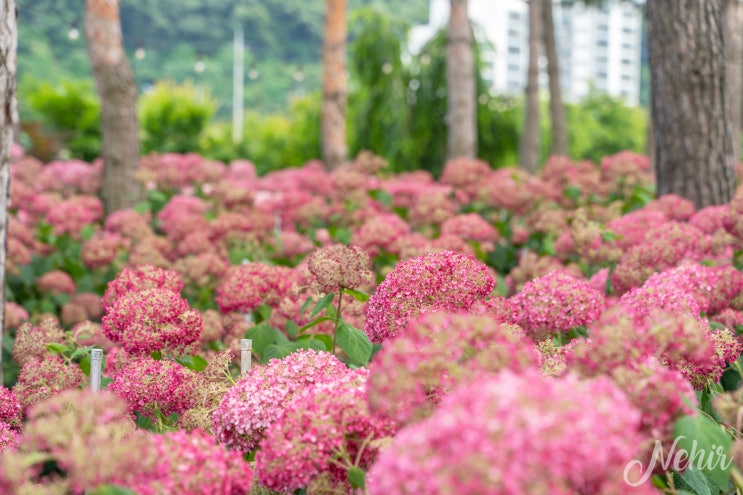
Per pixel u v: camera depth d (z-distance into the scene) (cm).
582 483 112
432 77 1762
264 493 175
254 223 512
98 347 307
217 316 327
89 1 723
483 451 103
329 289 237
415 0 5016
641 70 4806
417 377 140
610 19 8569
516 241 562
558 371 178
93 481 136
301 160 1952
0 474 141
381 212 644
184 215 568
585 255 371
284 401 190
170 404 220
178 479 145
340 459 165
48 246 598
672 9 466
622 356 146
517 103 1944
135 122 750
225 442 194
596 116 4147
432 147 1764
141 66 4797
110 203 741
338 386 172
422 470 106
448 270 210
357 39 1759
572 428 105
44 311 509
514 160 1916
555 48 1462
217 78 5044
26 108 1692
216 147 1950
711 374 211
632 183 585
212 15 5228
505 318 238
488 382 114
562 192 632
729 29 867
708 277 286
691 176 465
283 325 304
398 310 206
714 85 464
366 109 1756
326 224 598
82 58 3984
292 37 5491
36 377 242
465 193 647
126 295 240
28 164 811
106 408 155
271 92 5197
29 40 3872
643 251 328
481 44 1864
